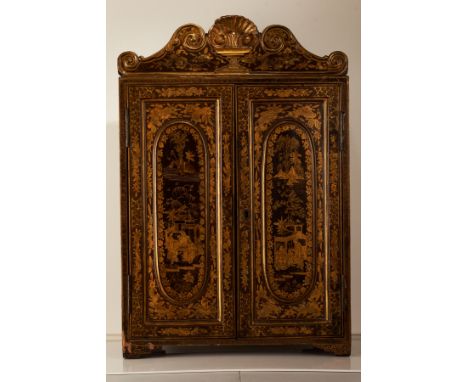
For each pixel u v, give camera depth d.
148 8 1.71
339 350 1.46
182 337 1.45
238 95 1.44
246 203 1.44
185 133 1.44
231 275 1.44
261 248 1.44
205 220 1.44
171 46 1.44
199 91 1.43
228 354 1.52
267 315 1.45
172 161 1.44
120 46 1.71
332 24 1.71
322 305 1.45
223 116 1.44
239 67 1.44
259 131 1.44
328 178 1.44
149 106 1.43
